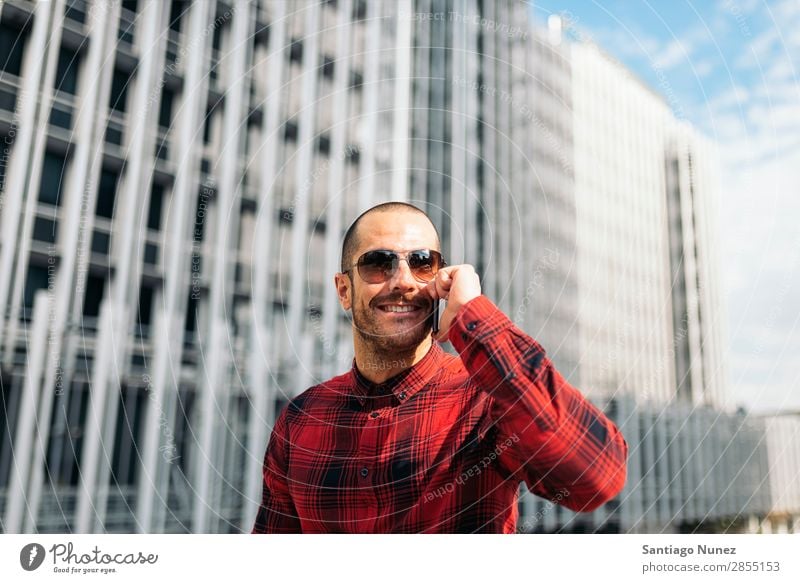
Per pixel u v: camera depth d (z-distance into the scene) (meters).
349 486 0.98
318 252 4.70
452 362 1.03
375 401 1.01
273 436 1.13
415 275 0.97
